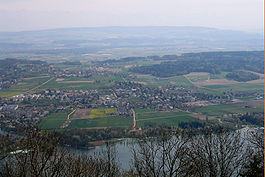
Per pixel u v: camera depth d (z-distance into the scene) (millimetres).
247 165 19906
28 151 17844
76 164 19719
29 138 18422
